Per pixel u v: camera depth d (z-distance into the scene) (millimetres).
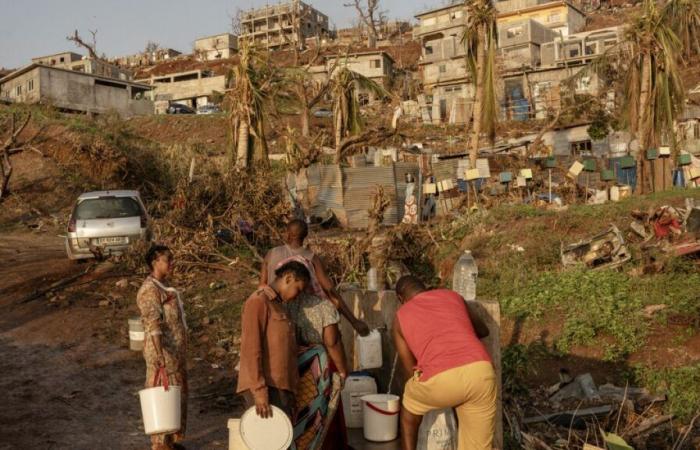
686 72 42219
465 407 4156
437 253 13227
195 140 46906
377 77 68188
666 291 9078
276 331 4406
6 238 22344
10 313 11273
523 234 12852
